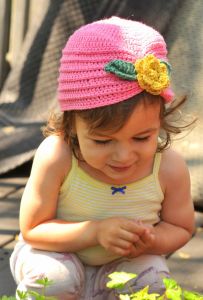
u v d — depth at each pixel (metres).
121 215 2.16
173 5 4.03
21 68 4.75
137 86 1.88
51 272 2.12
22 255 2.21
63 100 2.02
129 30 1.97
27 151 4.20
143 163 2.02
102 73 1.91
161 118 2.00
